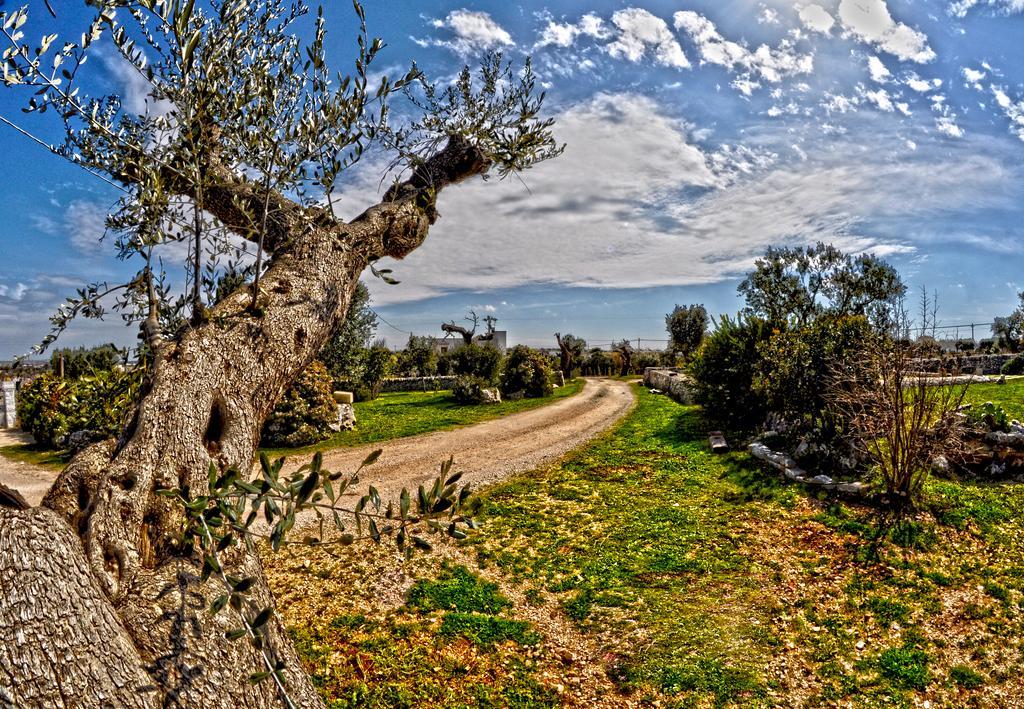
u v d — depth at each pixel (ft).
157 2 8.68
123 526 8.50
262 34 11.82
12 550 7.31
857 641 19.40
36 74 8.09
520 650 18.81
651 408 73.72
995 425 35.91
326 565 24.90
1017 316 102.83
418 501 8.19
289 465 46.26
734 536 28.60
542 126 14.85
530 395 94.89
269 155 10.37
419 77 11.34
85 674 7.00
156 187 9.52
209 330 10.55
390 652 18.08
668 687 17.04
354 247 12.61
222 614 8.57
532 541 28.50
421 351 139.64
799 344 39.60
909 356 30.66
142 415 9.49
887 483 29.76
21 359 10.93
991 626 19.81
